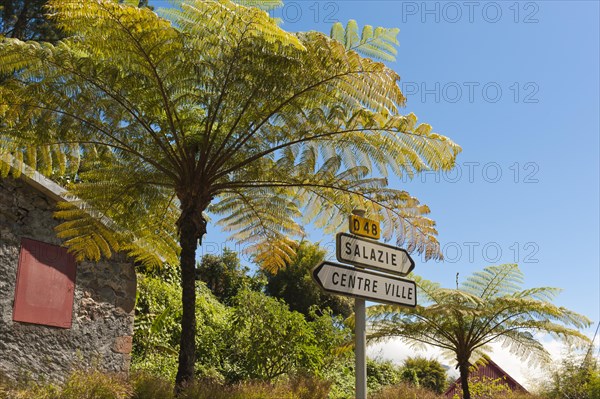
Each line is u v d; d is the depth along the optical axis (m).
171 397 7.47
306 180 9.06
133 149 8.73
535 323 13.84
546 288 14.30
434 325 13.91
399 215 9.24
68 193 8.95
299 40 7.81
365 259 5.57
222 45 7.93
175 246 10.24
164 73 8.12
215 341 13.53
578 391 19.89
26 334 9.05
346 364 16.72
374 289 5.55
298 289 23.36
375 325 14.23
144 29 7.61
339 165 8.84
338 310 24.00
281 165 8.95
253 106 8.45
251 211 10.19
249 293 13.22
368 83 8.09
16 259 9.12
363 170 8.91
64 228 9.78
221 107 8.52
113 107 8.25
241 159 9.02
